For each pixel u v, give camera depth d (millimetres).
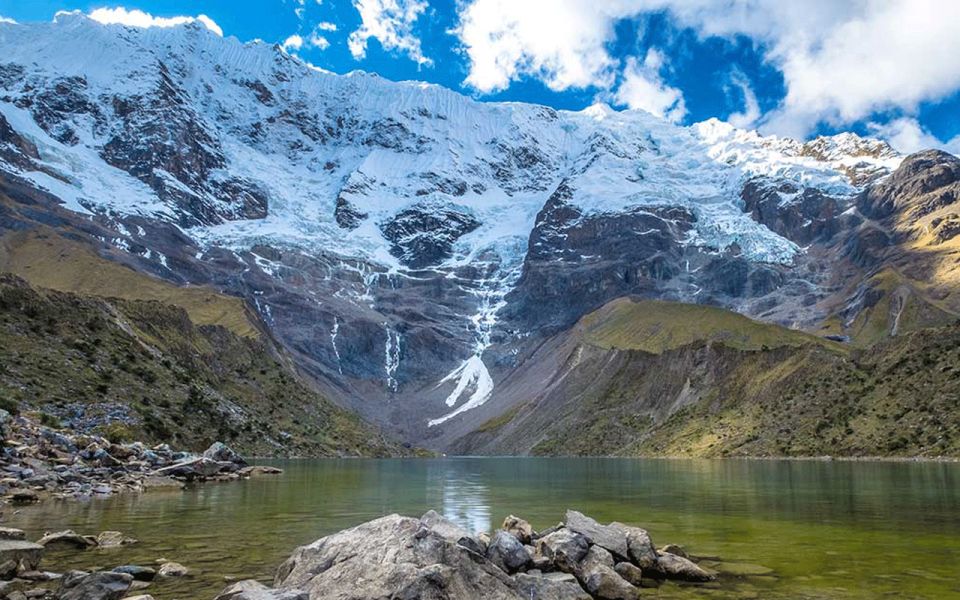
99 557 23047
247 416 127125
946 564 21984
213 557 23594
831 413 126562
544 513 38219
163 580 19812
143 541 26906
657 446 153625
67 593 16906
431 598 16047
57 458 50344
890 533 28859
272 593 15336
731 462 107500
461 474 83812
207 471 62375
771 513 36906
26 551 20203
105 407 83062
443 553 18156
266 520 33812
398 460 147125
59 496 41250
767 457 122188
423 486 60750
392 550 18359
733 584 19562
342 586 17203
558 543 21406
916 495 45781
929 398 112375
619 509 40031
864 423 117062
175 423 94062
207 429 101875
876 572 20766
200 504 40781
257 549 25234
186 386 111125
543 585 18344
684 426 157500
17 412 64375
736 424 143500
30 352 86375
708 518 35062
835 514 35875
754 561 22891
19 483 42000
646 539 22391
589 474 81188
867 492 48469
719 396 162125
